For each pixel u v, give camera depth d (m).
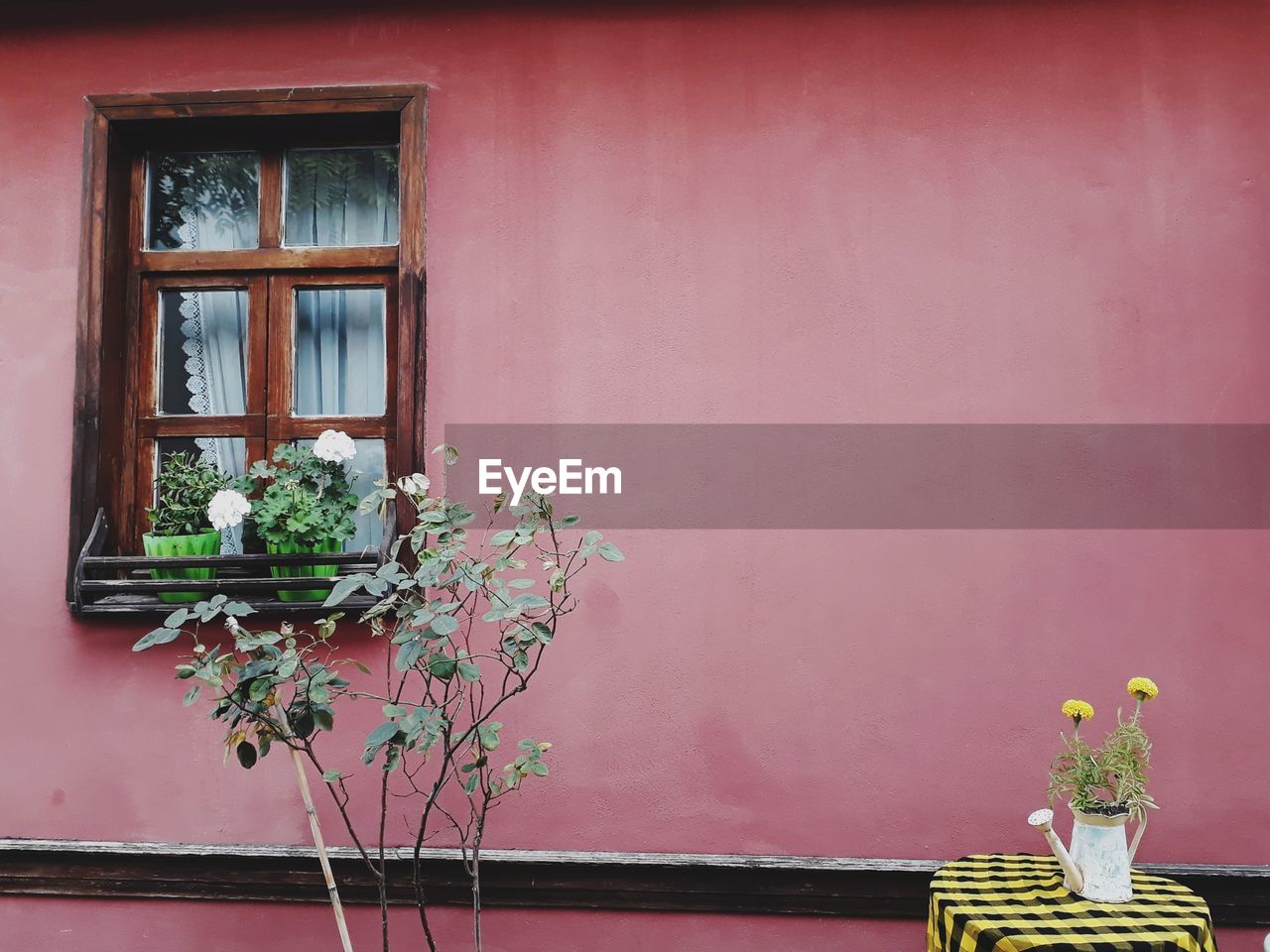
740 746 2.96
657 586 3.03
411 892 2.97
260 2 3.26
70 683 3.10
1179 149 3.07
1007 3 3.14
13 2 3.27
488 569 2.39
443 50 3.23
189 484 3.14
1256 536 2.96
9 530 3.16
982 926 2.18
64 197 3.25
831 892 2.90
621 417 3.08
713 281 3.11
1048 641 2.95
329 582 2.98
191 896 3.02
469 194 3.17
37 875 3.05
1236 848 2.86
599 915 2.96
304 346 3.36
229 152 3.42
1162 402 3.01
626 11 3.21
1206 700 2.91
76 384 3.16
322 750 3.02
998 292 3.06
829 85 3.15
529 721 3.00
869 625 2.98
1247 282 3.03
